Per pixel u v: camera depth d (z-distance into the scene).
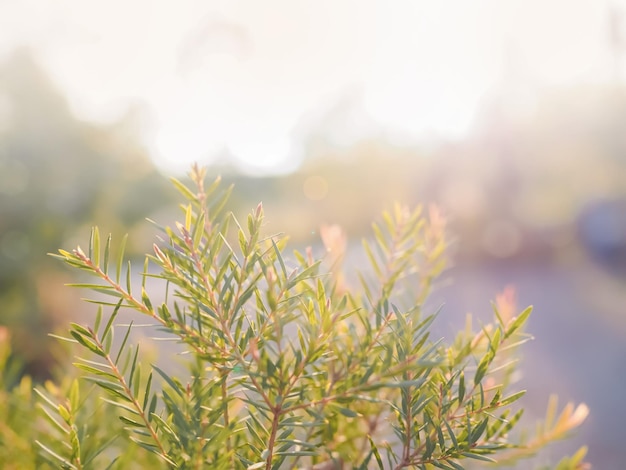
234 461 0.47
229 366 0.44
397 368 0.42
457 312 5.23
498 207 8.94
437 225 0.65
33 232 3.52
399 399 0.55
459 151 9.88
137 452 0.55
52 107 4.48
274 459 0.45
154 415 0.46
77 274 3.54
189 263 0.45
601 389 3.53
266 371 0.42
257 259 0.44
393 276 0.60
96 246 0.44
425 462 0.46
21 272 3.20
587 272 7.29
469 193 9.23
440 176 9.80
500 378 0.62
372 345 0.46
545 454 0.68
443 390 0.47
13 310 3.02
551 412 0.62
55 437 0.56
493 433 0.49
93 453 0.52
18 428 0.58
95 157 4.33
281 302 0.44
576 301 5.96
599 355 4.21
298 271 0.46
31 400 0.61
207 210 0.47
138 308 0.45
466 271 7.72
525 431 0.61
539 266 8.00
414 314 0.56
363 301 0.56
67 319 3.15
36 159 4.07
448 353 0.50
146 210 4.04
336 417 0.51
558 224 8.27
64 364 0.65
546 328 5.09
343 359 0.47
